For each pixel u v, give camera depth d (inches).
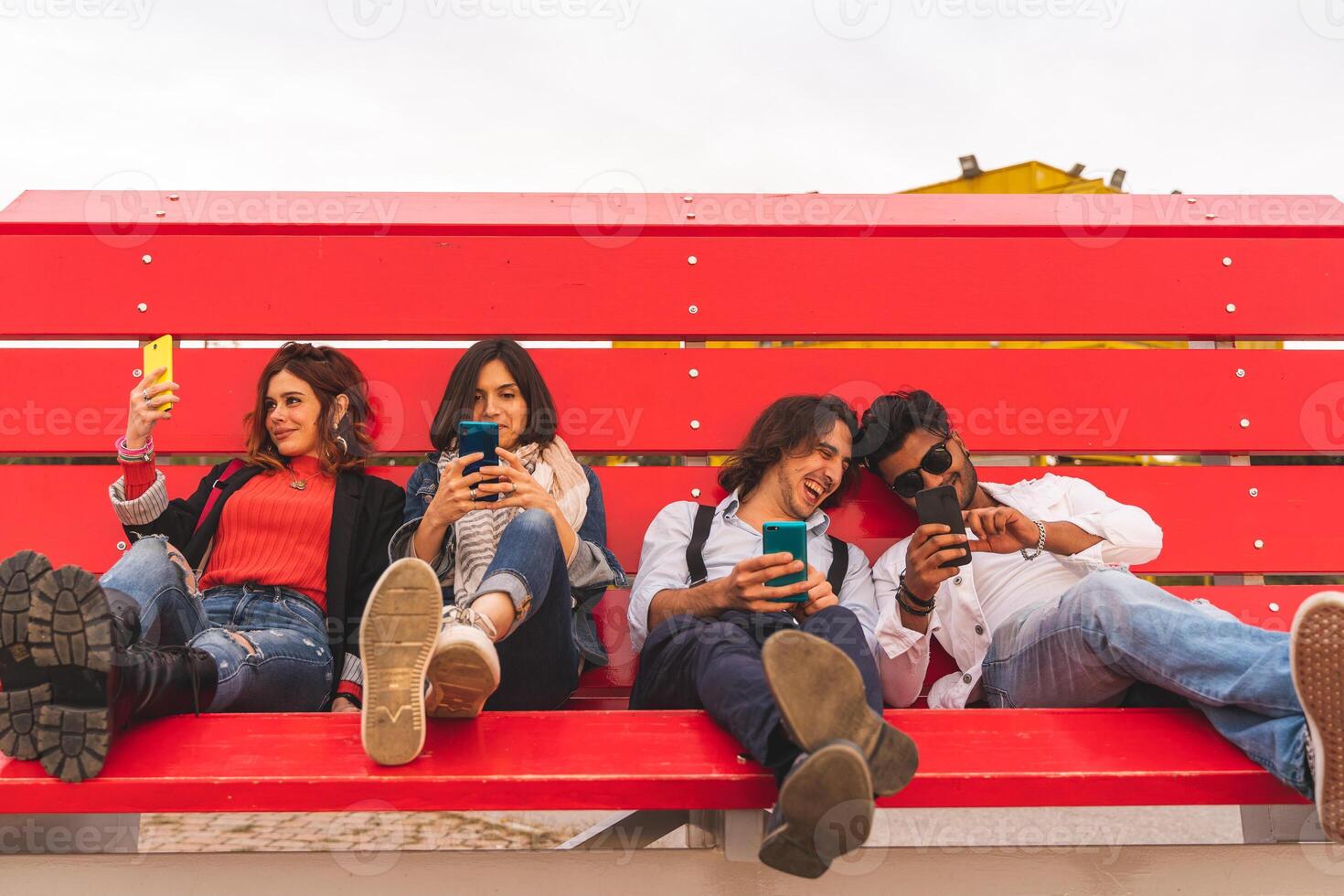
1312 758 60.5
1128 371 104.3
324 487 93.4
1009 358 104.1
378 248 103.3
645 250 104.5
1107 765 63.7
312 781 59.5
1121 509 91.8
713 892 65.0
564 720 68.1
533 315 103.0
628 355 102.7
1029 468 104.4
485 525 84.0
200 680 68.3
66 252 101.7
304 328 102.1
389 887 64.4
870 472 101.3
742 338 104.7
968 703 91.4
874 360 103.5
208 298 101.9
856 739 56.1
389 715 59.8
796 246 105.3
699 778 61.1
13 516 97.0
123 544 97.0
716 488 101.1
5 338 101.5
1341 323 106.9
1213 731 69.0
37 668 58.6
